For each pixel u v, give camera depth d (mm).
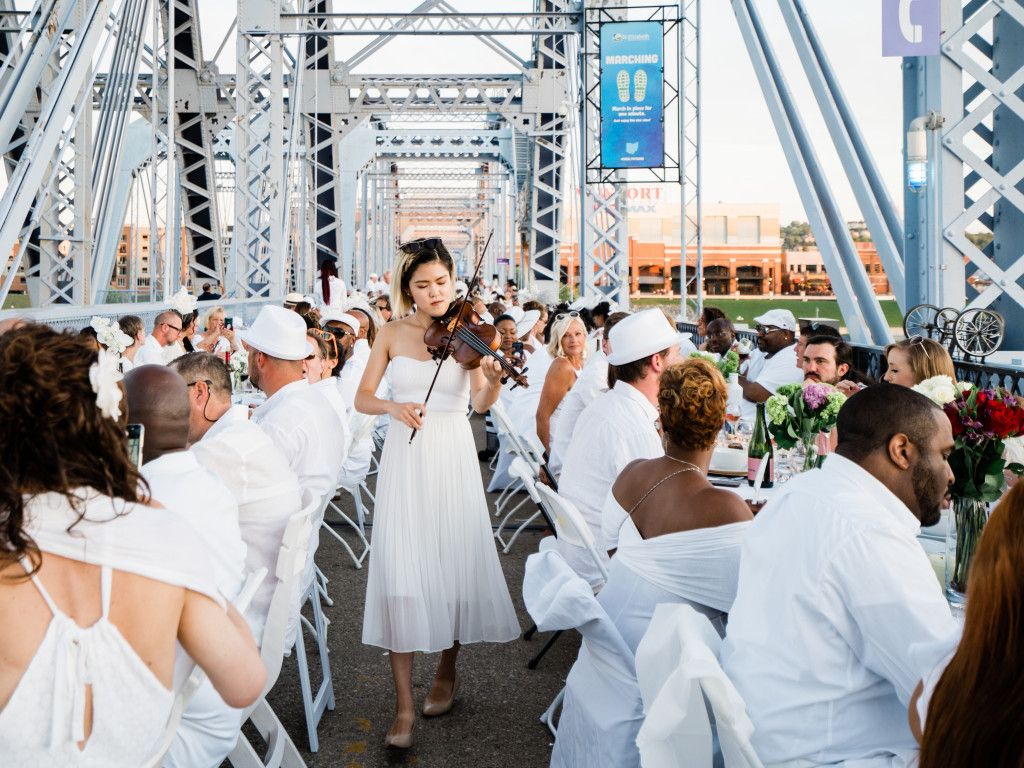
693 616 1894
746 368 7609
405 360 3377
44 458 1234
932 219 6711
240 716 2330
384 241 61562
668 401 2506
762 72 9789
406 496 3320
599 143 15688
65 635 1233
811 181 8969
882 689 1755
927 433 1870
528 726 3471
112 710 1271
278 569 2393
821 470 1946
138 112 20156
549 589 2512
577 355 5770
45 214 10289
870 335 8336
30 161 7562
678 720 1624
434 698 3568
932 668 1442
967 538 2266
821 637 1766
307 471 3455
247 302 14672
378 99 23484
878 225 7973
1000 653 1111
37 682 1229
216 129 20750
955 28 6543
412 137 35938
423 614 3264
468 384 3480
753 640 1868
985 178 6582
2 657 1224
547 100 22688
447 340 3340
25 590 1229
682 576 2400
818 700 1760
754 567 1943
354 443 5414
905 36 6418
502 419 5445
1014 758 1089
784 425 3564
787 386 3592
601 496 3430
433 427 3354
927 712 1221
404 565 3271
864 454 1900
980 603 1138
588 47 16234
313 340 4691
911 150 6711
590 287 16547
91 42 8266
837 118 8398
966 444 2229
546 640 4426
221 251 21984
